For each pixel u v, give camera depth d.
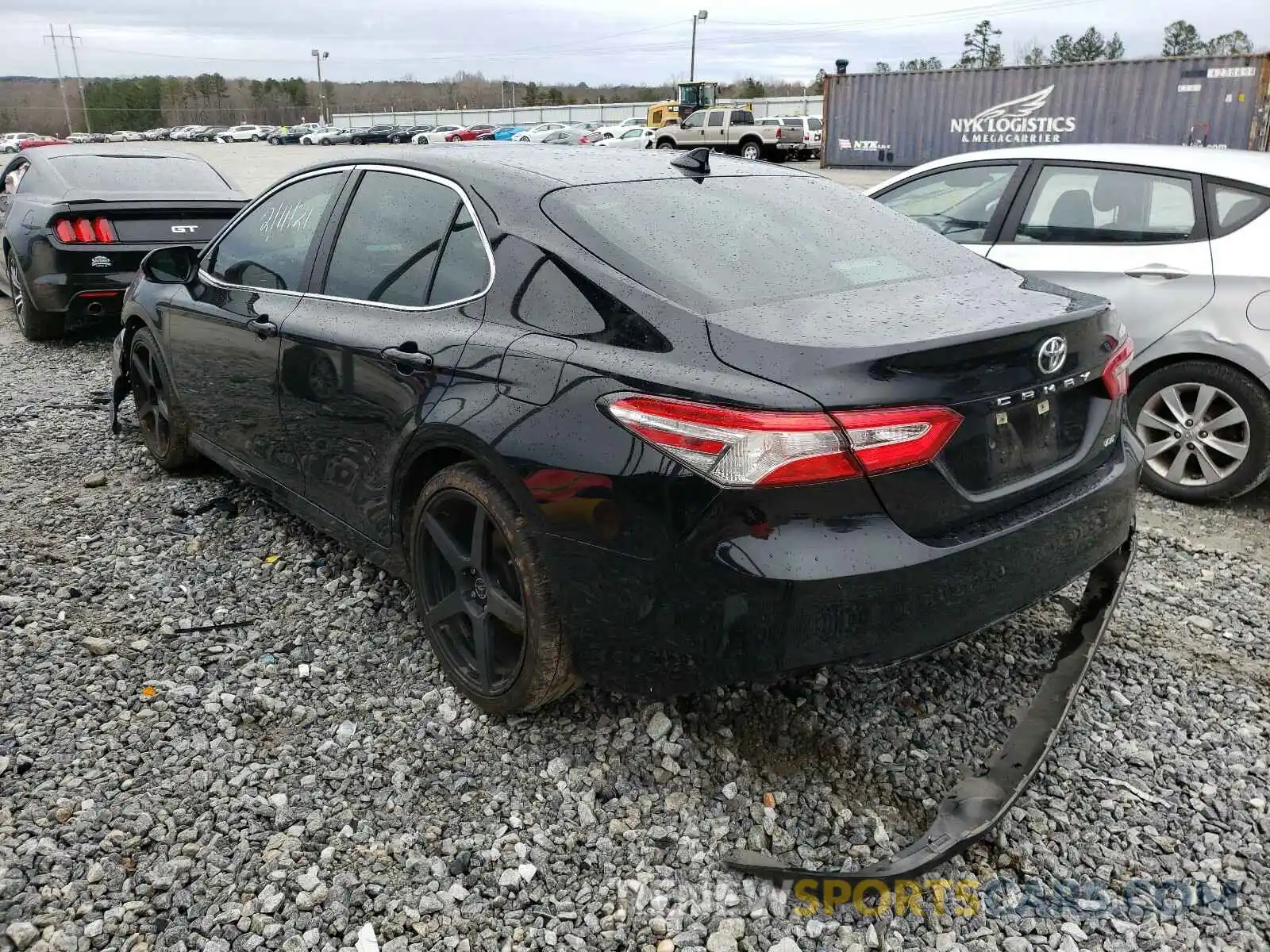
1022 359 2.45
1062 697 2.76
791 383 2.18
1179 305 4.67
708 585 2.23
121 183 7.81
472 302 2.83
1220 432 4.76
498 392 2.61
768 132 38.41
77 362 7.29
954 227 5.46
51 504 4.45
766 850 2.45
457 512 2.87
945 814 2.38
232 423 3.99
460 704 3.00
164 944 2.13
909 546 2.25
